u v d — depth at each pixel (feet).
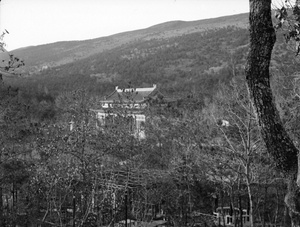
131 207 57.00
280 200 57.36
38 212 51.11
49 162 47.65
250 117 45.09
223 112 63.31
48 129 55.06
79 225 45.37
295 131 38.93
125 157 56.13
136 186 54.19
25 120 63.41
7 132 56.54
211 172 65.05
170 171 57.98
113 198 49.83
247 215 66.13
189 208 59.41
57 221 50.85
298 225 12.57
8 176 51.16
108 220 50.67
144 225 52.80
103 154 51.70
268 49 12.95
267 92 13.10
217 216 63.46
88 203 47.44
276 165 13.26
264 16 12.84
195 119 64.08
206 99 92.17
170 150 65.51
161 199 57.41
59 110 114.62
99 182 49.65
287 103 44.09
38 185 47.83
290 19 16.47
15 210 49.39
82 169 47.88
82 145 49.49
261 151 47.44
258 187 53.47
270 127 13.05
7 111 57.62
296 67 53.67
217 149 52.19
